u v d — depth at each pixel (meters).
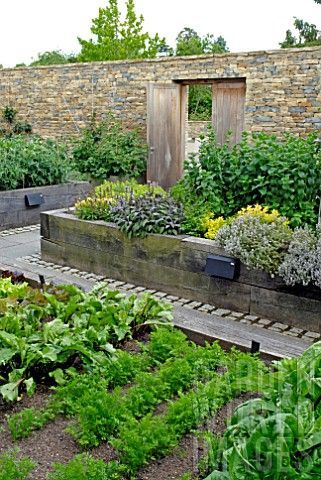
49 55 20.92
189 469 1.78
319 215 4.52
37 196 7.05
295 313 3.67
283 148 4.80
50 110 10.53
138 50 19.00
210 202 4.71
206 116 13.79
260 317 3.85
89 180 9.05
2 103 11.18
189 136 12.62
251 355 2.50
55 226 5.12
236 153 4.89
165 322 2.92
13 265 5.10
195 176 4.84
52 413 2.11
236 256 3.86
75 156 9.52
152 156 9.25
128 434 1.86
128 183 6.50
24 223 6.98
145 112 9.41
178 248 4.22
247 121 8.26
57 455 1.87
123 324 2.75
